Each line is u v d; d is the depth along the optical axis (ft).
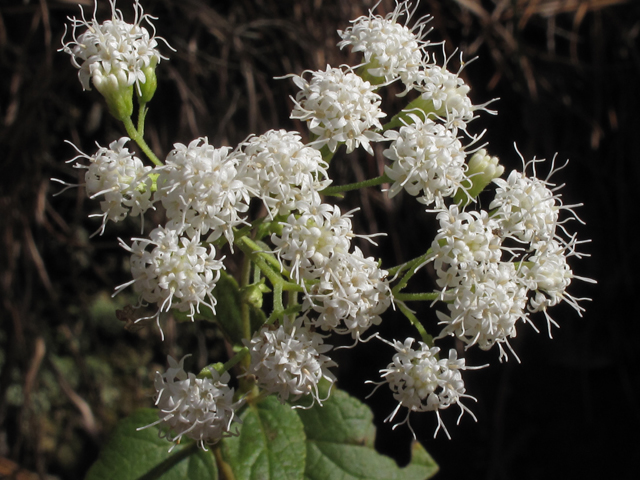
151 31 0.52
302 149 0.36
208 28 0.54
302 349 0.36
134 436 0.42
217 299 0.40
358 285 0.36
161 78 0.54
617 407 0.57
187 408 0.36
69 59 0.52
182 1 0.52
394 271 0.37
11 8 0.51
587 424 0.56
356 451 0.43
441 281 0.37
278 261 0.37
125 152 0.36
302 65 0.56
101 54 0.38
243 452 0.41
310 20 0.55
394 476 0.43
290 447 0.41
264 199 0.36
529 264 0.38
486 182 0.38
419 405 0.37
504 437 0.57
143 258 0.35
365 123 0.37
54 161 0.54
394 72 0.39
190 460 0.41
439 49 0.57
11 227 0.52
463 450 0.57
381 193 0.55
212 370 0.36
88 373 0.55
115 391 0.56
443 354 0.57
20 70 0.52
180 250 0.35
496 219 0.38
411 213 0.57
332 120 0.37
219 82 0.55
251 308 0.40
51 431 0.54
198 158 0.35
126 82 0.38
